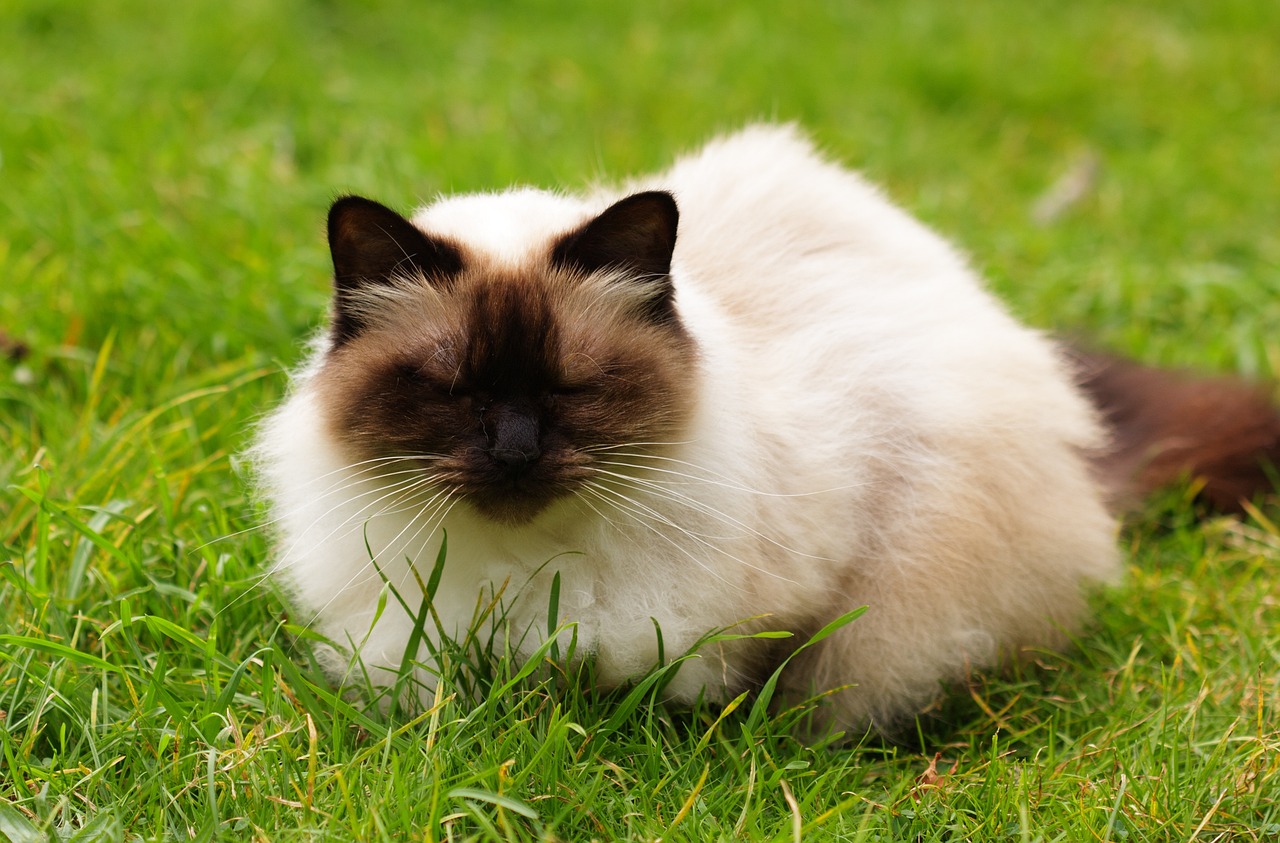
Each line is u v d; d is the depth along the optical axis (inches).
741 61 326.3
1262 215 268.8
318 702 121.3
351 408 115.8
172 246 202.4
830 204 151.1
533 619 121.0
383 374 115.6
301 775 111.0
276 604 136.3
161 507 148.3
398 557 121.3
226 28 302.0
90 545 137.3
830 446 129.0
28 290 191.8
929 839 111.7
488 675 122.3
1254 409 181.2
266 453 130.8
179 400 161.6
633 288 119.4
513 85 300.7
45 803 107.1
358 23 336.8
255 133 256.8
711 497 118.0
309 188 230.2
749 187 150.6
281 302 191.8
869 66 331.6
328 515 121.2
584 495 116.5
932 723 140.9
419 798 106.7
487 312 114.0
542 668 122.8
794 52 333.7
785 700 136.8
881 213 156.6
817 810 113.1
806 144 164.7
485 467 111.8
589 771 114.6
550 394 114.9
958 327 144.6
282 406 135.5
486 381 113.8
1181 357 210.5
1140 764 118.9
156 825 103.9
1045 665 142.4
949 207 266.1
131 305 189.3
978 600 137.3
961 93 330.0
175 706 115.0
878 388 137.2
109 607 132.8
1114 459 173.5
